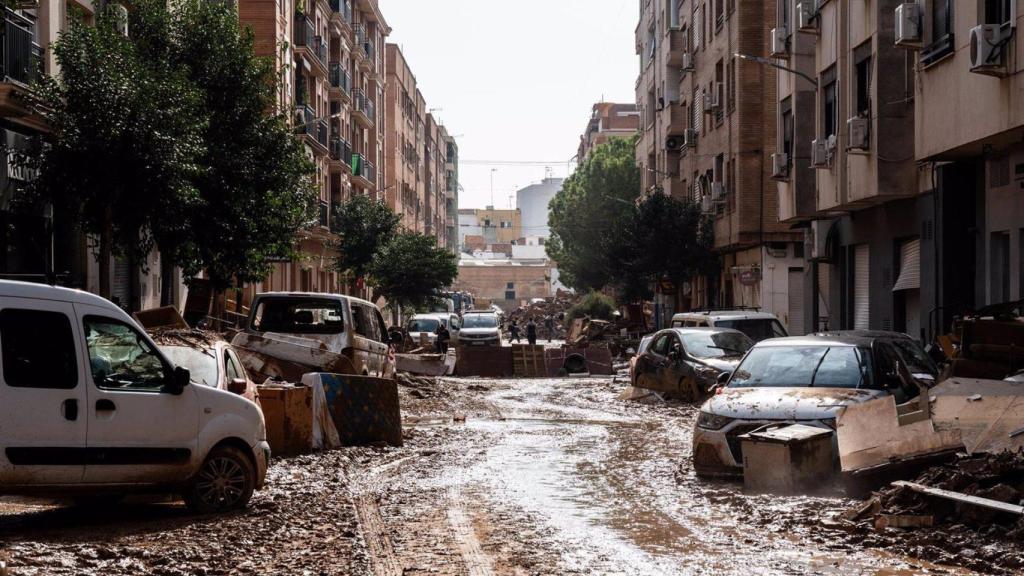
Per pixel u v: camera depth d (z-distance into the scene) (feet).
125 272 91.91
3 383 29.22
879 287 86.38
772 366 43.65
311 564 25.70
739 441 39.83
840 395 39.88
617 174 260.83
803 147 97.86
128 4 81.25
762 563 25.61
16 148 69.92
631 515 32.94
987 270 66.03
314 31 179.83
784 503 33.73
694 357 79.10
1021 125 54.80
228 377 39.83
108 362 31.60
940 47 63.98
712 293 163.84
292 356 63.10
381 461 48.62
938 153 65.05
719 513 33.22
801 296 129.70
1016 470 29.48
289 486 39.88
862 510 30.40
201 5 81.35
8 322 29.55
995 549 25.84
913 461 33.17
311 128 170.60
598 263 255.50
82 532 29.76
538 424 67.82
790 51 100.83
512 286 531.91
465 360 133.28
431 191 400.26
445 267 213.25
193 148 67.46
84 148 62.49
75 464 30.27
